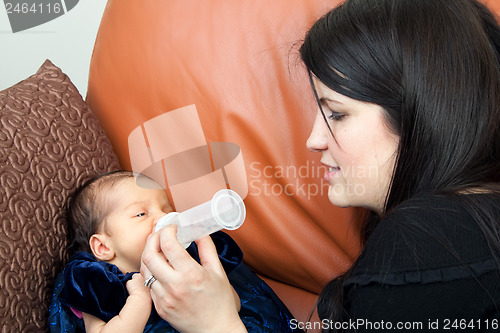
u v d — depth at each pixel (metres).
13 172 0.99
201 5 1.17
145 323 0.89
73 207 1.07
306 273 1.13
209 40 1.14
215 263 0.78
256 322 1.02
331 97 0.72
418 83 0.66
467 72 0.66
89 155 1.13
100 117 1.26
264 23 1.11
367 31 0.68
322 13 1.08
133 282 0.93
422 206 0.62
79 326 0.97
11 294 0.92
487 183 0.66
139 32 1.21
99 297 0.93
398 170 0.70
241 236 1.17
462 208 0.60
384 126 0.70
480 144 0.66
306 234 1.10
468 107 0.66
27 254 0.97
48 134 1.08
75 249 1.08
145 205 1.08
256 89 1.11
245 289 1.08
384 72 0.67
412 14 0.68
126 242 1.05
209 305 0.74
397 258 0.59
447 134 0.66
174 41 1.16
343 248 1.09
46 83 1.16
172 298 0.74
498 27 0.77
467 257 0.57
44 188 1.03
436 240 0.58
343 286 0.64
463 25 0.67
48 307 1.01
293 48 1.09
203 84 1.13
